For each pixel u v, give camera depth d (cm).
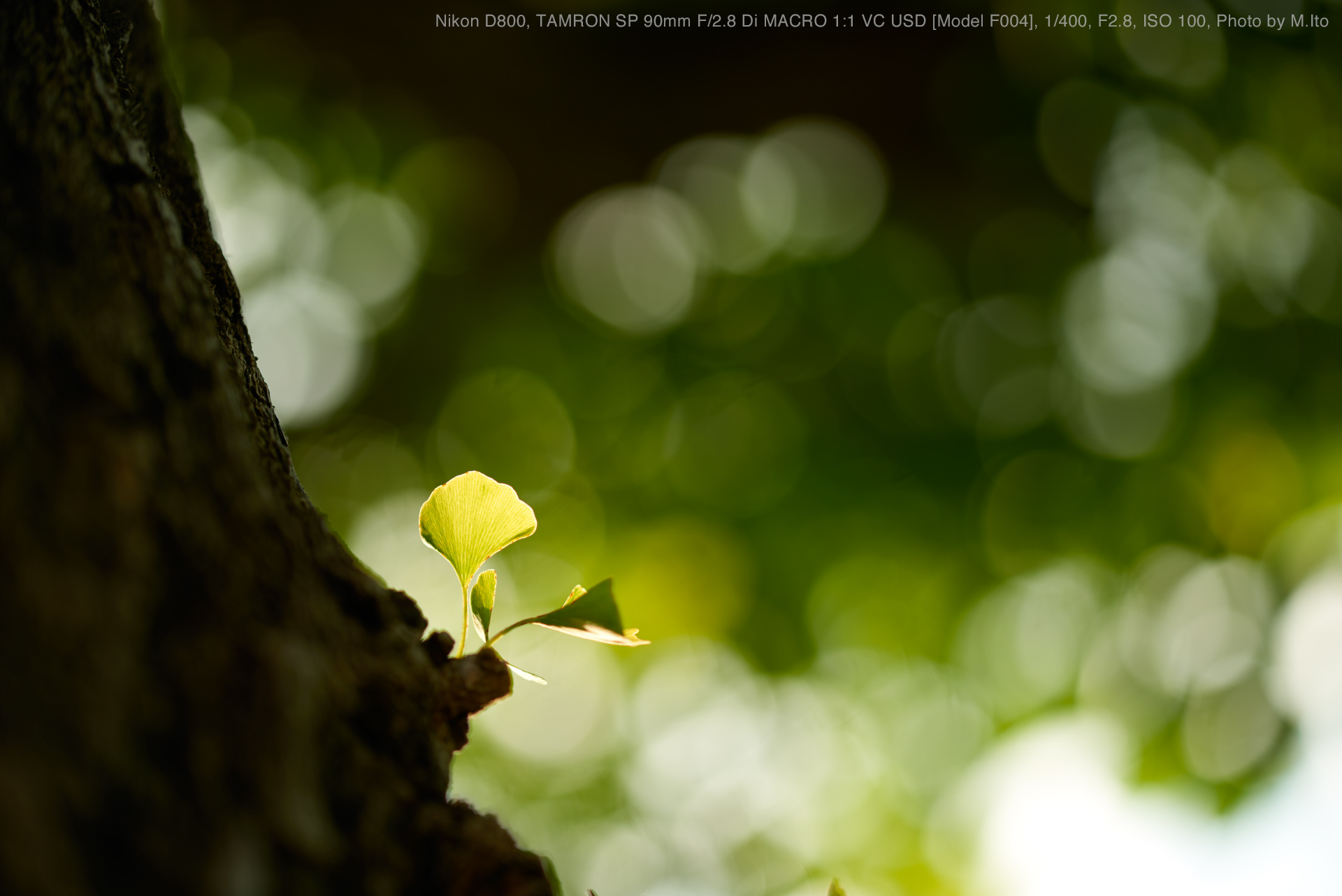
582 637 89
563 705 435
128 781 52
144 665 56
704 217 442
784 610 422
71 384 62
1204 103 378
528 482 429
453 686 81
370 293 415
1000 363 409
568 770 441
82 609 54
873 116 421
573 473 434
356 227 408
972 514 409
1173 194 389
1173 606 390
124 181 73
